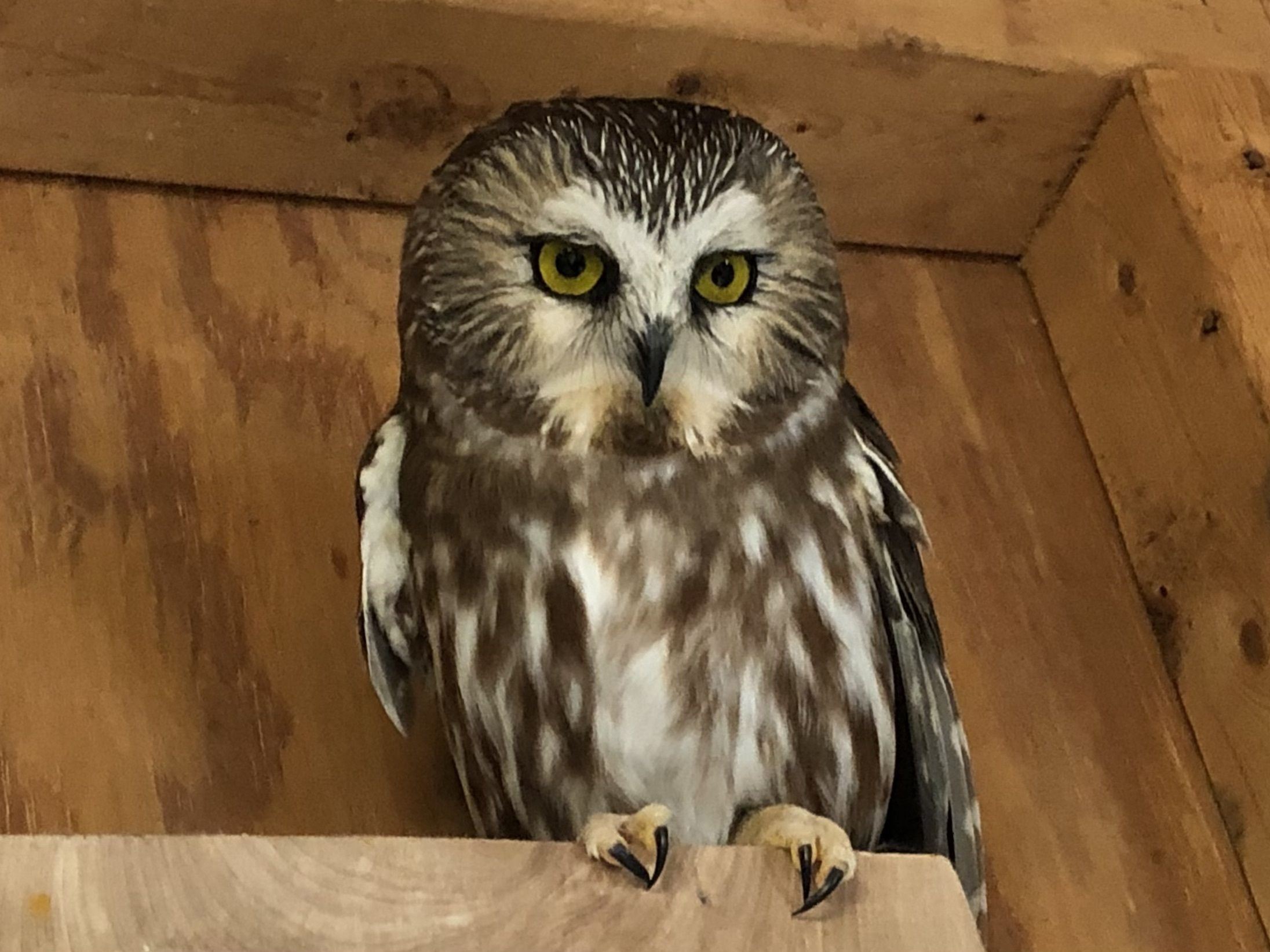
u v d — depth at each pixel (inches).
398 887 35.5
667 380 50.6
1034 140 73.7
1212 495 66.1
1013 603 67.7
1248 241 67.9
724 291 51.4
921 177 74.0
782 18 67.4
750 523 51.7
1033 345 76.0
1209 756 64.4
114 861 34.2
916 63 69.2
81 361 62.2
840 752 52.4
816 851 39.1
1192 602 66.4
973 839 53.0
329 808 54.4
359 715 56.6
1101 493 71.9
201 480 60.3
